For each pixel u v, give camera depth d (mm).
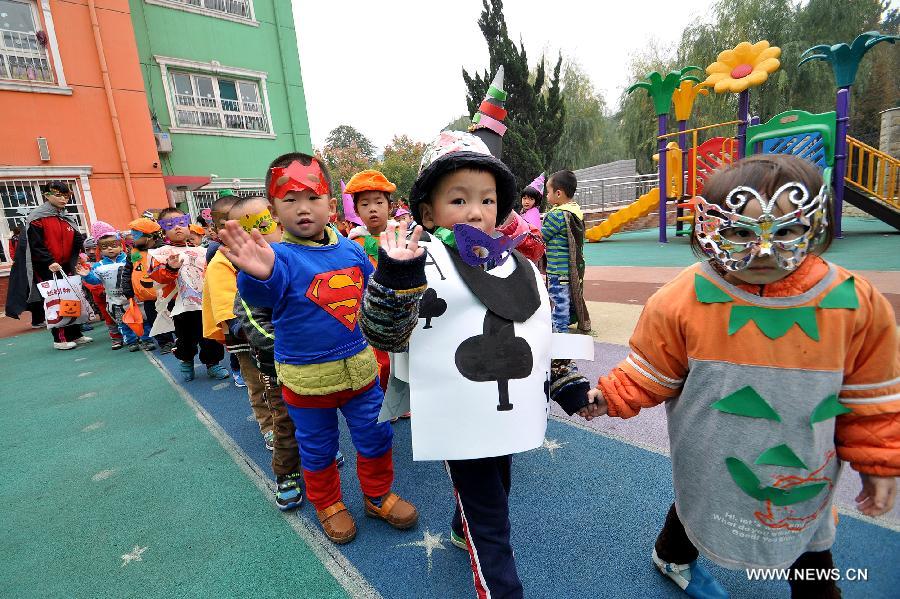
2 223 9453
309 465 2051
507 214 1564
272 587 1814
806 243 1015
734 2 18344
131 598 1820
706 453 1216
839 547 1688
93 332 7867
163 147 11406
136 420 3652
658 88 11289
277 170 1885
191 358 4520
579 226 4301
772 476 1127
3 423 3811
